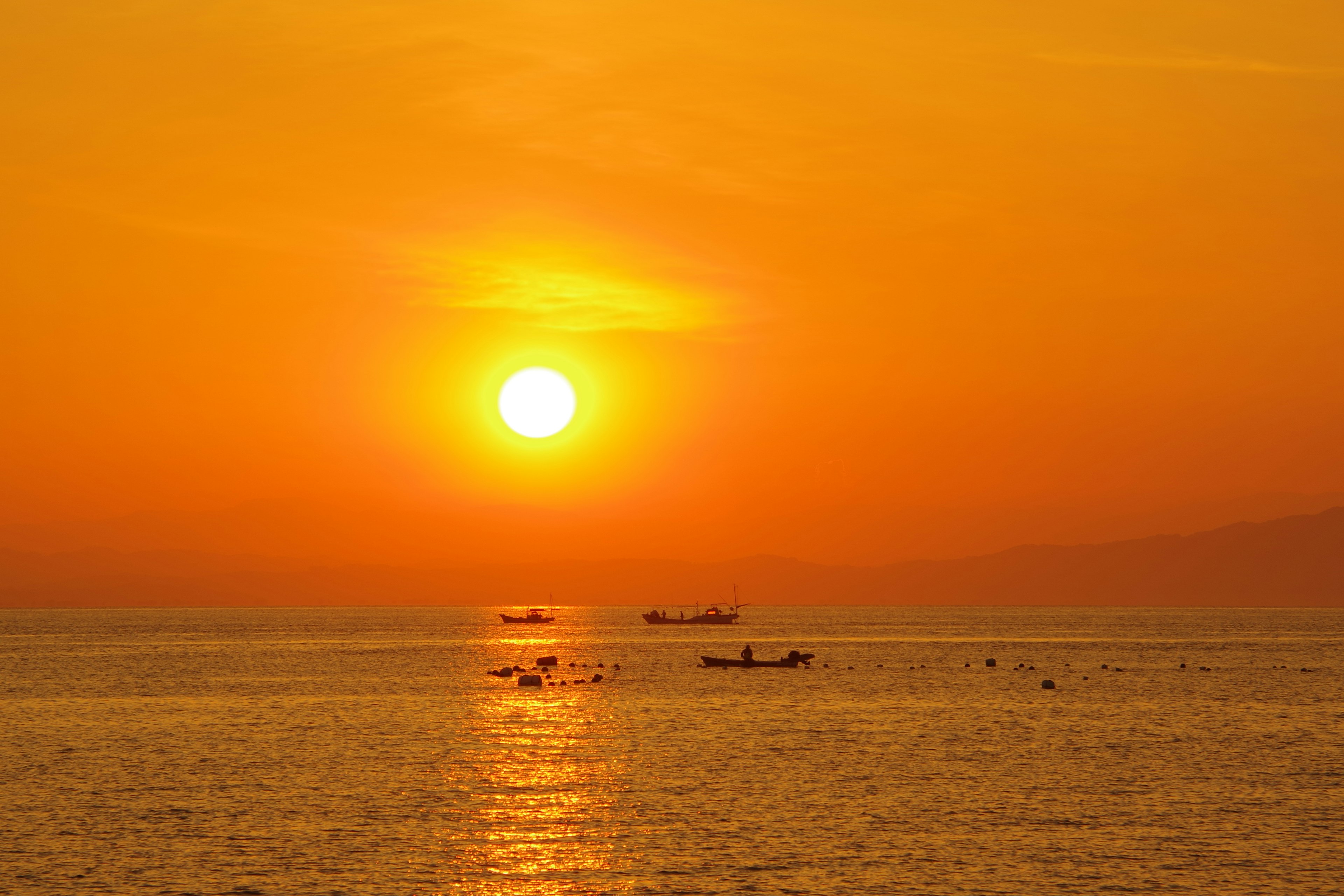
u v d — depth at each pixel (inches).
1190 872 3801.7
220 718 7721.5
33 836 4239.7
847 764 5693.9
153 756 5974.4
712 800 4820.4
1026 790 5022.1
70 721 7519.7
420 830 4330.7
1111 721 7431.1
